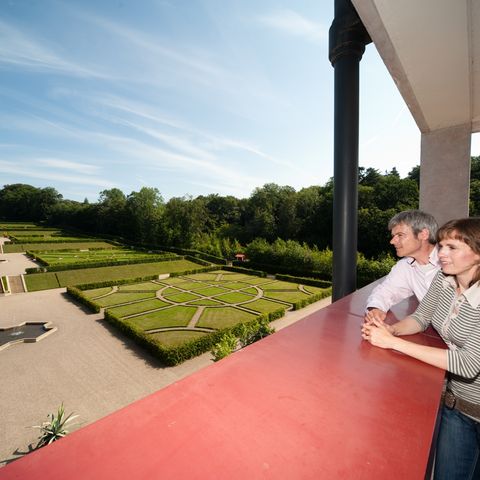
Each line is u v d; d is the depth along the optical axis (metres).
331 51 3.01
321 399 0.98
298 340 1.48
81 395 9.54
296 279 25.50
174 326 14.60
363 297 2.47
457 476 1.59
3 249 48.09
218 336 12.62
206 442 0.77
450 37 2.33
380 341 1.41
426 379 1.15
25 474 0.66
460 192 4.32
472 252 1.42
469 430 1.59
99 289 23.33
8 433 7.99
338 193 3.03
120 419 0.84
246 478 0.67
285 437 0.80
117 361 11.59
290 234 46.53
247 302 19.11
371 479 0.69
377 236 32.12
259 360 1.25
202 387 1.02
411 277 2.41
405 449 0.78
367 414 0.92
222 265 34.53
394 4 2.00
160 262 35.75
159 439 0.77
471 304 1.45
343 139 2.95
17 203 103.62
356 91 2.93
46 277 26.91
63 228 86.44
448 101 3.56
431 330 1.93
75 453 0.72
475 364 1.26
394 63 2.74
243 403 0.94
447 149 4.40
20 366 11.30
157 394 0.97
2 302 20.41
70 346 12.95
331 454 0.75
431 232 2.26
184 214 52.09
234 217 63.22
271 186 56.91
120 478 0.66
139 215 62.69
